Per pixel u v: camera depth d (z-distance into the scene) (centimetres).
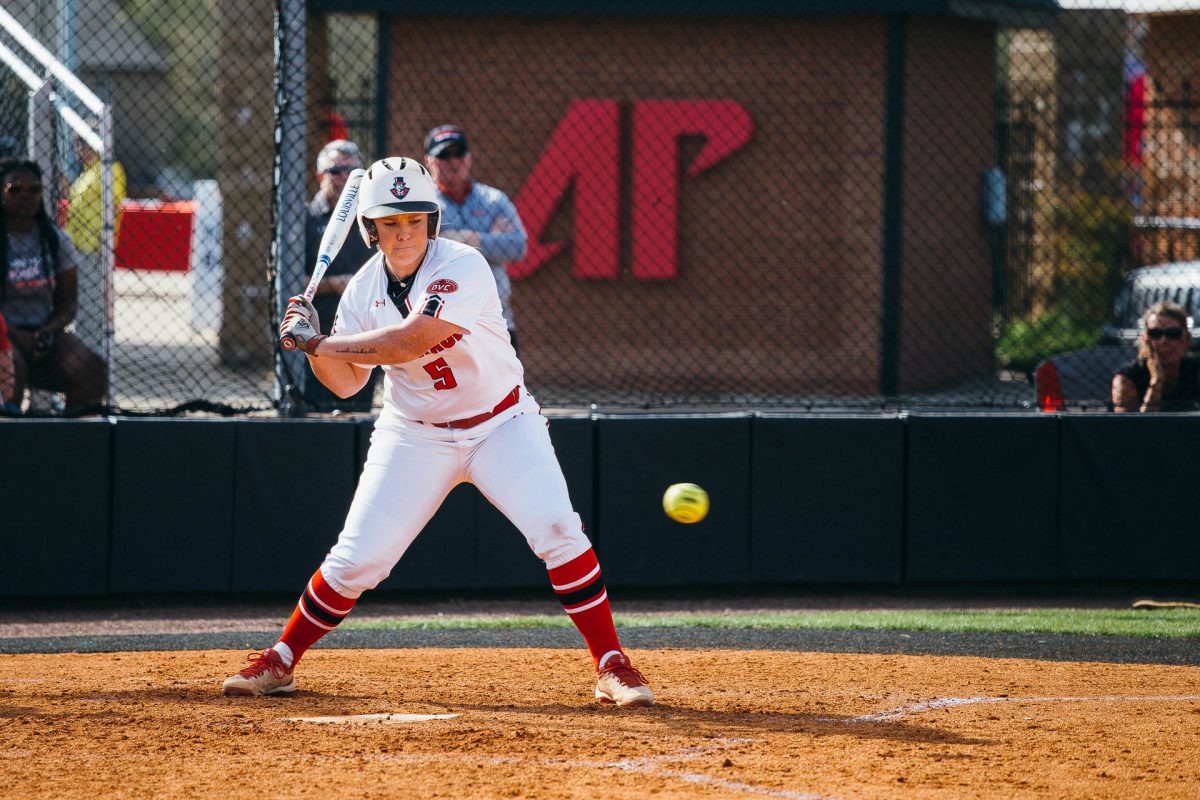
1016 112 5841
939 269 4897
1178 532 2619
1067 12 5531
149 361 5038
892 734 1516
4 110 3653
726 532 2609
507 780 1323
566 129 4838
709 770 1359
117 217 5034
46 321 2873
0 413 2603
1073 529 2627
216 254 6462
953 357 4981
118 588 2503
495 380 1593
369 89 5359
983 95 5103
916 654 2038
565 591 1631
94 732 1495
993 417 2625
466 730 1509
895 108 4662
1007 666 1942
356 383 1641
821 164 4778
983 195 5078
